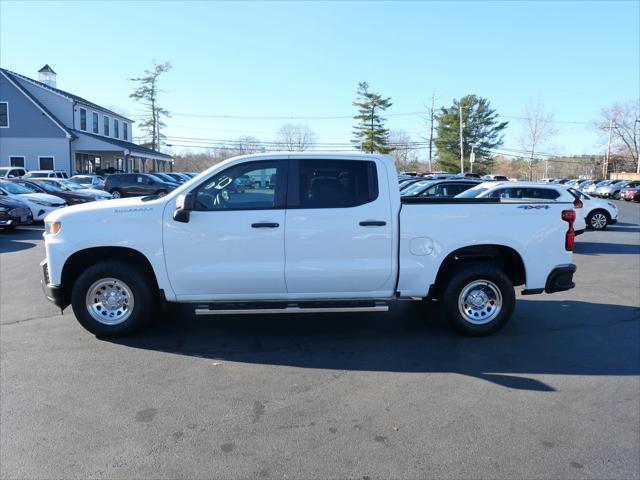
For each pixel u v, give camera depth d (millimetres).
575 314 6641
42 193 19031
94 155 44719
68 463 3178
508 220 5449
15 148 37344
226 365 4805
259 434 3543
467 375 4605
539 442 3461
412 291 5434
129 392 4191
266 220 5191
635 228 18344
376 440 3473
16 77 38312
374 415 3830
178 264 5227
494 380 4496
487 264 5602
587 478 3066
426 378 4531
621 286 8438
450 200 5969
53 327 5914
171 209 5207
